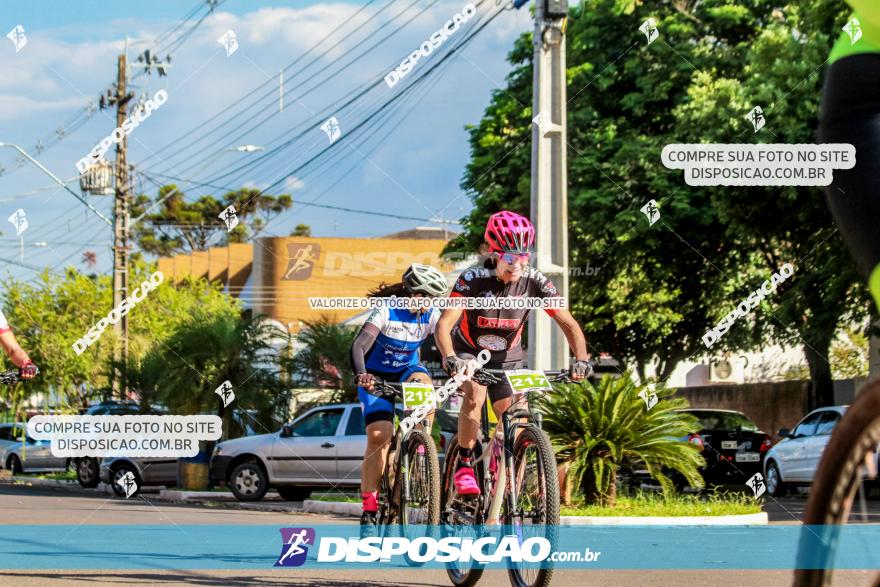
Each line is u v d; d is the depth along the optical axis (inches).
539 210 595.2
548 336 590.2
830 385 966.4
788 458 788.0
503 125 1211.2
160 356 1039.0
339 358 997.8
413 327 321.7
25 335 1376.7
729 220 901.8
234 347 986.1
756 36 1089.4
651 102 1106.1
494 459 274.5
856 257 110.2
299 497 868.0
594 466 573.3
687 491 766.5
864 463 103.6
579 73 1117.7
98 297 1476.4
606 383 586.9
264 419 992.2
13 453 1384.1
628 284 1165.7
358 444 789.2
